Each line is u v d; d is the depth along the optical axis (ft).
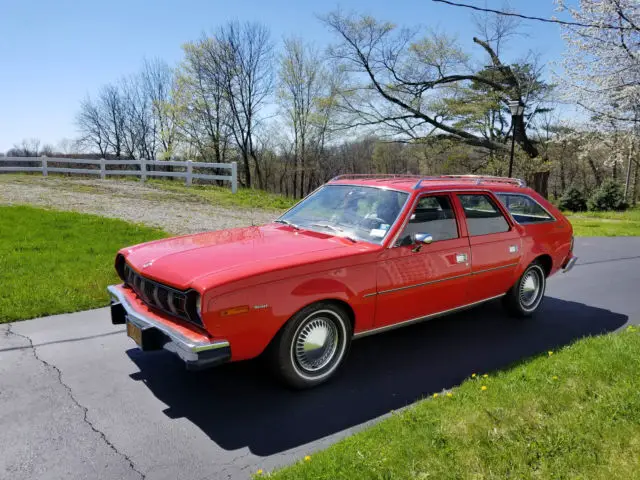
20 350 13.93
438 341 15.71
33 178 60.95
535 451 8.88
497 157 102.89
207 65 119.14
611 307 20.04
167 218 38.75
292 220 15.56
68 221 32.96
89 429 10.02
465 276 15.02
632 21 57.31
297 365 11.68
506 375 12.39
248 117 128.57
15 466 8.73
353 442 9.29
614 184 104.06
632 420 9.96
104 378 12.37
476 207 15.84
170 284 10.85
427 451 8.84
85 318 16.75
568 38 63.10
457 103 97.40
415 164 160.25
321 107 102.27
